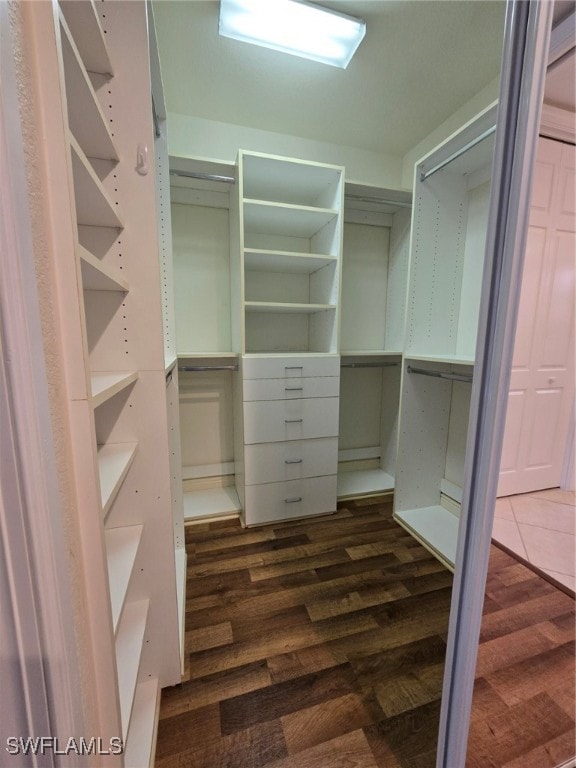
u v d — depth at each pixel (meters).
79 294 0.41
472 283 1.84
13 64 0.31
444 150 1.58
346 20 1.27
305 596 1.39
